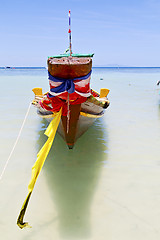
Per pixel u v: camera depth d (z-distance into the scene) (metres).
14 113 9.84
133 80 30.30
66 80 4.27
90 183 4.45
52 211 3.69
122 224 3.42
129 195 4.08
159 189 4.26
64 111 4.89
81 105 4.98
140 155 5.66
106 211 3.69
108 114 9.73
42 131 7.48
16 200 3.97
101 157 5.56
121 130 7.58
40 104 5.51
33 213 3.64
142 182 4.49
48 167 5.06
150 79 32.69
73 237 3.18
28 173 4.83
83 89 4.56
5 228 3.34
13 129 7.64
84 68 4.20
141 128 7.78
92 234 3.22
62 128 5.28
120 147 6.16
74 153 5.79
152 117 9.20
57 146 6.23
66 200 3.95
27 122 8.48
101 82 26.42
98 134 7.20
